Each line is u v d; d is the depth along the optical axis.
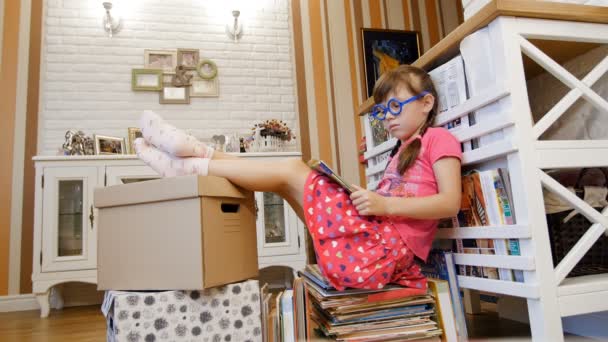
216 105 3.13
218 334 0.99
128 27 3.06
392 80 1.20
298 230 2.68
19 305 2.59
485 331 1.29
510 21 1.00
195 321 0.98
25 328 1.92
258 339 1.03
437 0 3.67
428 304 1.07
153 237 1.03
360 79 3.39
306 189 1.07
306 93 3.29
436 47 1.20
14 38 2.86
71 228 2.40
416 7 3.61
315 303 1.16
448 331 1.06
